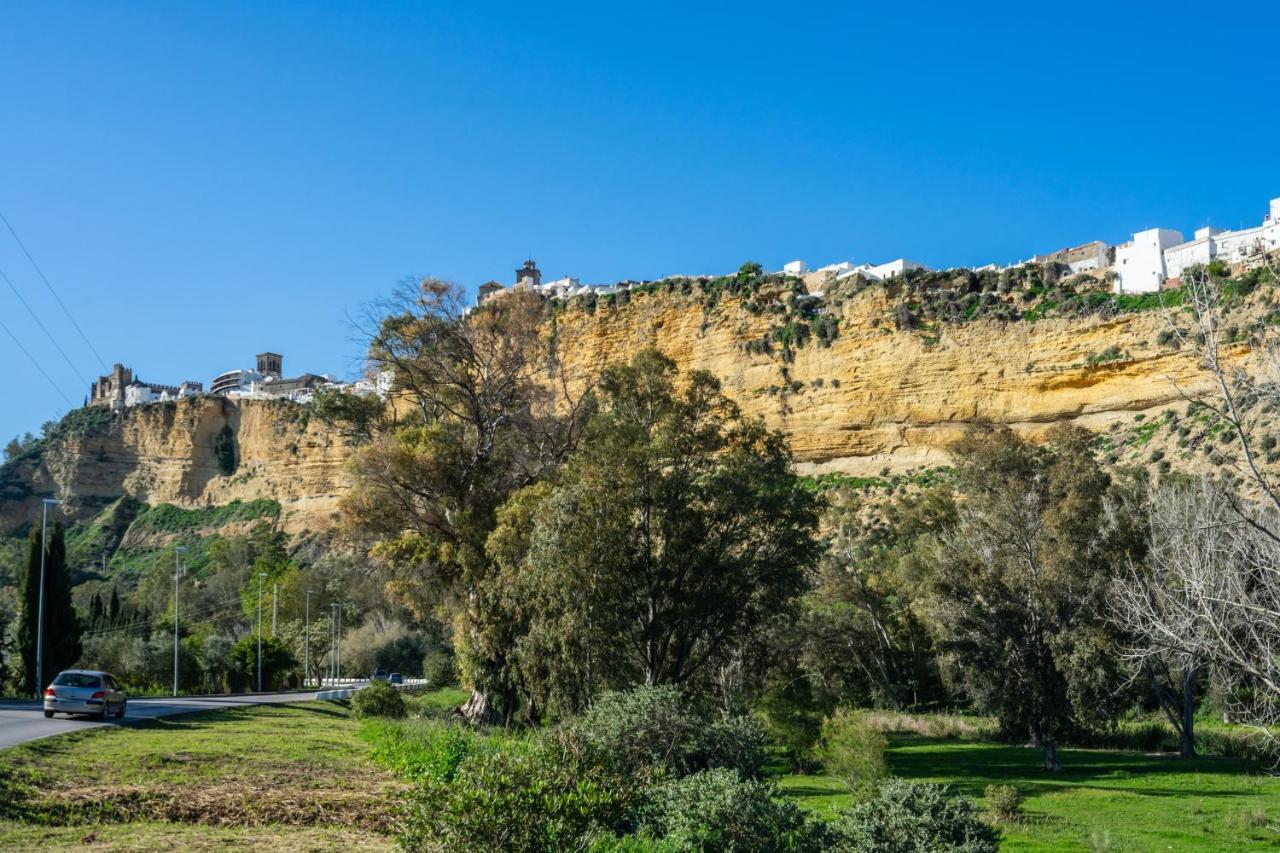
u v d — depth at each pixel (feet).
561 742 50.75
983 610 137.18
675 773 60.29
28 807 52.01
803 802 86.79
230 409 508.12
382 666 322.75
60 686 100.89
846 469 325.83
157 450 512.22
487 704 135.64
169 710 124.98
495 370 167.84
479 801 37.81
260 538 425.69
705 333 362.12
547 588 112.78
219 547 417.69
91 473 517.96
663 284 377.50
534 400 166.50
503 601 126.52
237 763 76.28
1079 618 130.93
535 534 116.88
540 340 180.65
